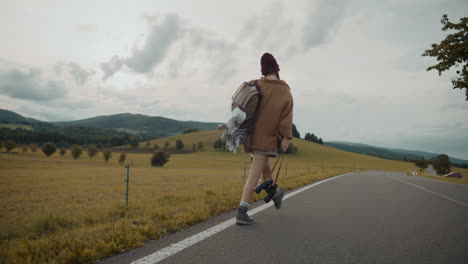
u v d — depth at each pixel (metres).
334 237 3.11
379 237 3.16
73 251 2.27
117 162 82.06
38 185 15.52
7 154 92.75
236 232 3.19
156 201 6.08
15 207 7.47
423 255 2.57
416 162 85.88
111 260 2.30
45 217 4.15
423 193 8.34
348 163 105.44
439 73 14.83
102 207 6.02
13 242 2.85
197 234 3.10
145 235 2.94
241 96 3.31
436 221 4.14
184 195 6.71
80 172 34.34
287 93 3.39
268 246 2.71
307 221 3.89
